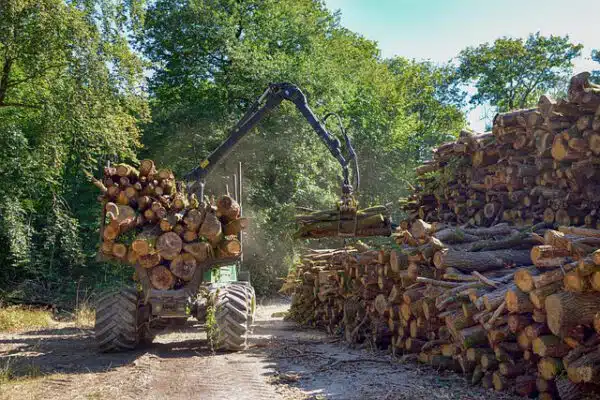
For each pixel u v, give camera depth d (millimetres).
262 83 25859
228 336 8750
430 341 7234
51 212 22172
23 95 20438
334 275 11031
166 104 28078
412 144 43875
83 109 18609
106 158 22781
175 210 9125
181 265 8961
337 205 10609
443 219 10391
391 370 7215
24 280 19922
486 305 5781
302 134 26594
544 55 40500
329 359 8086
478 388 6098
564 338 5074
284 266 25766
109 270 23312
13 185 19094
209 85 27531
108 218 8742
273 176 27297
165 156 25672
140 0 19750
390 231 10602
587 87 7039
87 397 6031
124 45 19328
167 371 7441
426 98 46031
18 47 17750
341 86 29203
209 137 24953
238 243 9133
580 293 4957
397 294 8000
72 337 11398
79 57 17922
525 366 5758
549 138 7598
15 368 7730
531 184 8344
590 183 7277
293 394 6094
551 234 5184
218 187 25141
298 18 29812
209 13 26859
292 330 12289
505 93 41562
